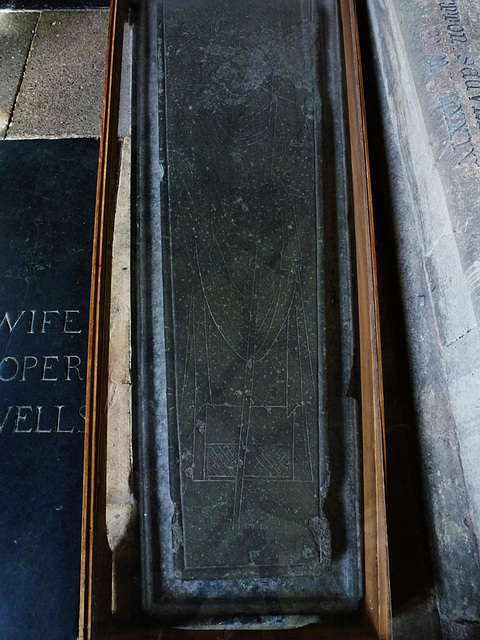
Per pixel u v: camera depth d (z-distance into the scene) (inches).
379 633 66.1
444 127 74.5
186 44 87.4
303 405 74.0
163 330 75.6
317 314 76.9
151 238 79.0
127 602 69.4
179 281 76.7
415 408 83.5
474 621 71.6
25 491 84.5
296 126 84.3
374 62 95.6
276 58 87.4
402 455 84.7
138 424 73.8
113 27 83.3
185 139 82.5
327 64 88.2
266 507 71.0
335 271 79.4
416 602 77.7
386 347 89.4
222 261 77.7
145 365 75.0
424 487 80.7
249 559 69.8
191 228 78.7
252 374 74.4
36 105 107.0
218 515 70.6
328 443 73.4
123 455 82.7
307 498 71.7
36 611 79.7
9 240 96.3
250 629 68.7
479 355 68.0
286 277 77.8
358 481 73.2
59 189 100.0
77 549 82.4
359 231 79.0
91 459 65.9
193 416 72.9
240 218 79.6
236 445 72.5
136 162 82.3
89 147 103.1
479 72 76.5
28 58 111.5
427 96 77.1
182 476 71.5
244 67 86.7
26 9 115.6
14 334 91.4
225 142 82.9
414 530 81.4
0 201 98.5
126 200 96.0
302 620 69.6
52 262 95.4
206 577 69.5
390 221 90.5
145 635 67.0
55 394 88.9
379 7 92.0
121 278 93.0
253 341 75.4
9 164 101.3
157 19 89.0
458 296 72.7
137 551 71.1
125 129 97.4
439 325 78.9
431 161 77.4
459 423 74.9
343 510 72.7
